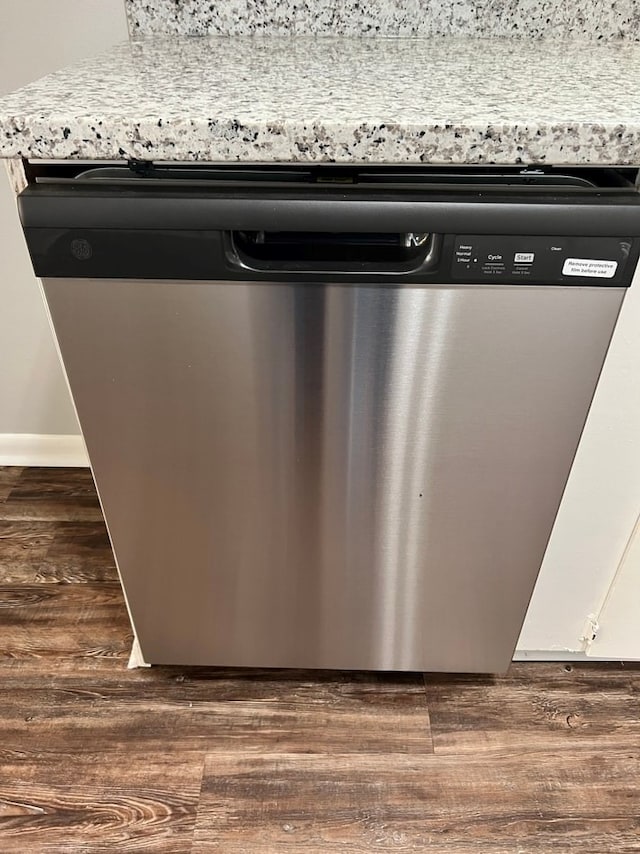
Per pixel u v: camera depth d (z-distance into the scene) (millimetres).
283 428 816
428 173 701
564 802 1016
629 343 784
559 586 1032
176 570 996
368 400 785
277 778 1045
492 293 704
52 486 1610
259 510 905
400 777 1046
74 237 678
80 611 1308
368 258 728
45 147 649
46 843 970
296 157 645
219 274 696
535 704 1146
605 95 730
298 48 991
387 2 1054
